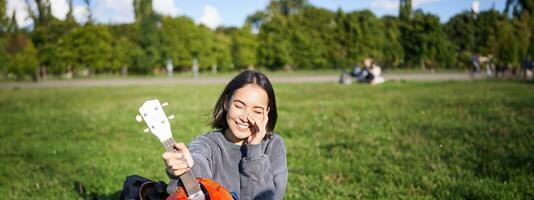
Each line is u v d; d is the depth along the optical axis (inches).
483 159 243.1
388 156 264.1
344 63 2060.8
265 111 113.2
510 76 1083.3
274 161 121.3
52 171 253.0
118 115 491.8
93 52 1959.9
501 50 1102.4
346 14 2071.9
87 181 228.4
